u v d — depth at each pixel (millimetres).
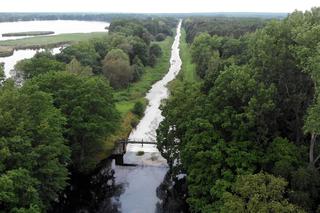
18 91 53031
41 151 47219
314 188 40906
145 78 138875
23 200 42938
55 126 52469
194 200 48562
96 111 65250
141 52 153375
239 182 40000
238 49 119188
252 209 36562
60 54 126125
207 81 57500
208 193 47875
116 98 109875
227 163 46812
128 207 60188
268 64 49844
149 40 186125
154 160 75000
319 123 39562
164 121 64062
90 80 66562
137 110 100312
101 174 70562
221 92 50875
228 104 50875
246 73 49594
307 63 42844
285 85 50500
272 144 47062
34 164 45500
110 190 65562
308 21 50812
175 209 59250
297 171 41219
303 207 39062
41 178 48156
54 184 49656
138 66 141625
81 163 65438
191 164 51562
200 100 54281
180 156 57219
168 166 72438
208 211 45438
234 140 48250
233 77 50188
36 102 52062
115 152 75562
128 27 194625
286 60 49156
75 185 67000
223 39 137625
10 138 43719
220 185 44562
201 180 48750
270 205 36250
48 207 52281
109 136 70125
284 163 42844
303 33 44406
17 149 44844
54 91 65000
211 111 50812
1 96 48156
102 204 61750
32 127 48250
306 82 49719
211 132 49656
